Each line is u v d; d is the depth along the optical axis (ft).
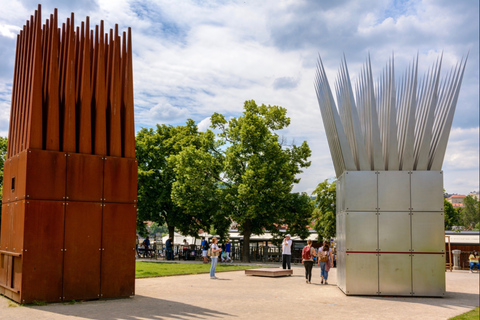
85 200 47.14
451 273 107.45
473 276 95.30
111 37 51.67
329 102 58.54
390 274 55.06
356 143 57.16
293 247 141.18
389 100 57.93
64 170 46.29
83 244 46.68
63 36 51.08
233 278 75.87
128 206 49.60
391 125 56.59
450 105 56.13
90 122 48.32
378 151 56.70
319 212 164.04
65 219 45.88
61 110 48.91
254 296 53.26
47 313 39.47
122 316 38.60
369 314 42.04
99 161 48.32
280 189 129.59
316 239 172.55
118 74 50.75
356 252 55.52
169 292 55.72
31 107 45.62
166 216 158.71
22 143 47.75
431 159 57.41
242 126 134.51
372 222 55.77
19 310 40.75
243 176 128.36
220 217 137.49
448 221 316.81
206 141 146.51
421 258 55.21
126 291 48.93
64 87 48.85
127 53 51.60
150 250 146.30
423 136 56.49
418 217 55.67
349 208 56.03
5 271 48.42
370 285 55.06
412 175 56.24
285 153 140.05
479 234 158.30
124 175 49.67
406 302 50.34
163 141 156.76
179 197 136.87
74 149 47.26
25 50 52.31
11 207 48.29
